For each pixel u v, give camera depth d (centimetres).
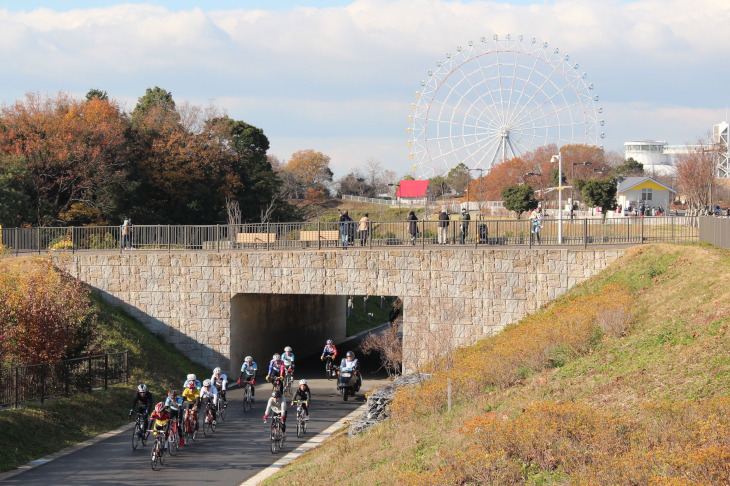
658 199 10069
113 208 8175
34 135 7950
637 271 3997
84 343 4009
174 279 4906
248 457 3073
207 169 9488
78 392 3825
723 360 2284
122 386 4109
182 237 5219
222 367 4859
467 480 1864
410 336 4497
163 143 9138
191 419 3316
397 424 2800
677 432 1783
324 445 3123
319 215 13625
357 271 4606
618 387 2386
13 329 3612
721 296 3011
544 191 10306
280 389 3738
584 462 1783
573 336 3120
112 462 2998
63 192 8138
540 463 1853
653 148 19300
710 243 4197
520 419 2058
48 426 3334
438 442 2320
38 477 2772
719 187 12506
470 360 3331
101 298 4962
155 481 2720
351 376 4388
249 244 5141
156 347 4716
